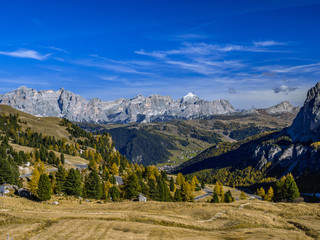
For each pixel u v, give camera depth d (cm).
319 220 5728
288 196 11062
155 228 4625
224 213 6381
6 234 4147
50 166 15900
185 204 7612
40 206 6956
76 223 4772
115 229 4491
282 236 4488
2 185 9394
